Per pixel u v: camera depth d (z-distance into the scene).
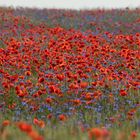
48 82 26.31
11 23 59.78
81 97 24.48
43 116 21.67
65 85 27.42
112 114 22.81
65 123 19.22
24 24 59.44
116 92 25.91
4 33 48.59
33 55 36.22
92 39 39.03
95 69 30.59
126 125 19.73
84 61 30.17
